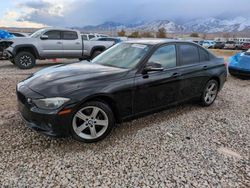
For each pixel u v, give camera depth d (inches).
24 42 391.2
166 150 134.8
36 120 127.3
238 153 135.0
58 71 151.3
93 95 131.9
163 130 160.6
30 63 402.3
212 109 209.2
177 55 180.2
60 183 104.6
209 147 140.3
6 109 188.7
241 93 273.9
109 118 141.3
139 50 166.9
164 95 169.2
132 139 146.0
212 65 207.0
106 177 109.5
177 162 123.1
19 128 154.4
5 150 128.1
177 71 175.5
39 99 125.5
